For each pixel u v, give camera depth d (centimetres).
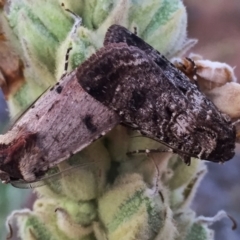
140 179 12
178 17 12
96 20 12
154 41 12
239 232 21
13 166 12
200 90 12
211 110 12
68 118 12
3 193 18
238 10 24
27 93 12
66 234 12
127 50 12
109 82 12
